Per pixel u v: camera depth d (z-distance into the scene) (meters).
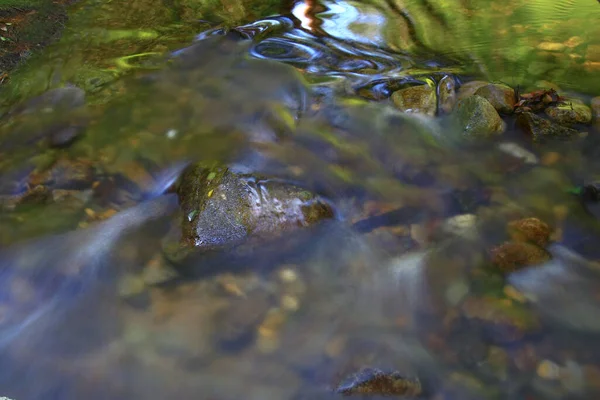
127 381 2.51
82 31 6.27
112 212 3.59
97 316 2.84
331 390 2.44
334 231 3.39
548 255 3.16
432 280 3.04
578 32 6.08
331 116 4.73
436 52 5.85
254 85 5.18
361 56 5.81
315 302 2.92
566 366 2.52
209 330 2.74
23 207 3.62
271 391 2.45
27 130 4.45
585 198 3.67
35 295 2.99
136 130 4.46
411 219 3.54
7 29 6.00
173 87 5.16
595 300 2.87
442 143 4.36
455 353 2.61
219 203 3.26
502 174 3.99
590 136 4.31
